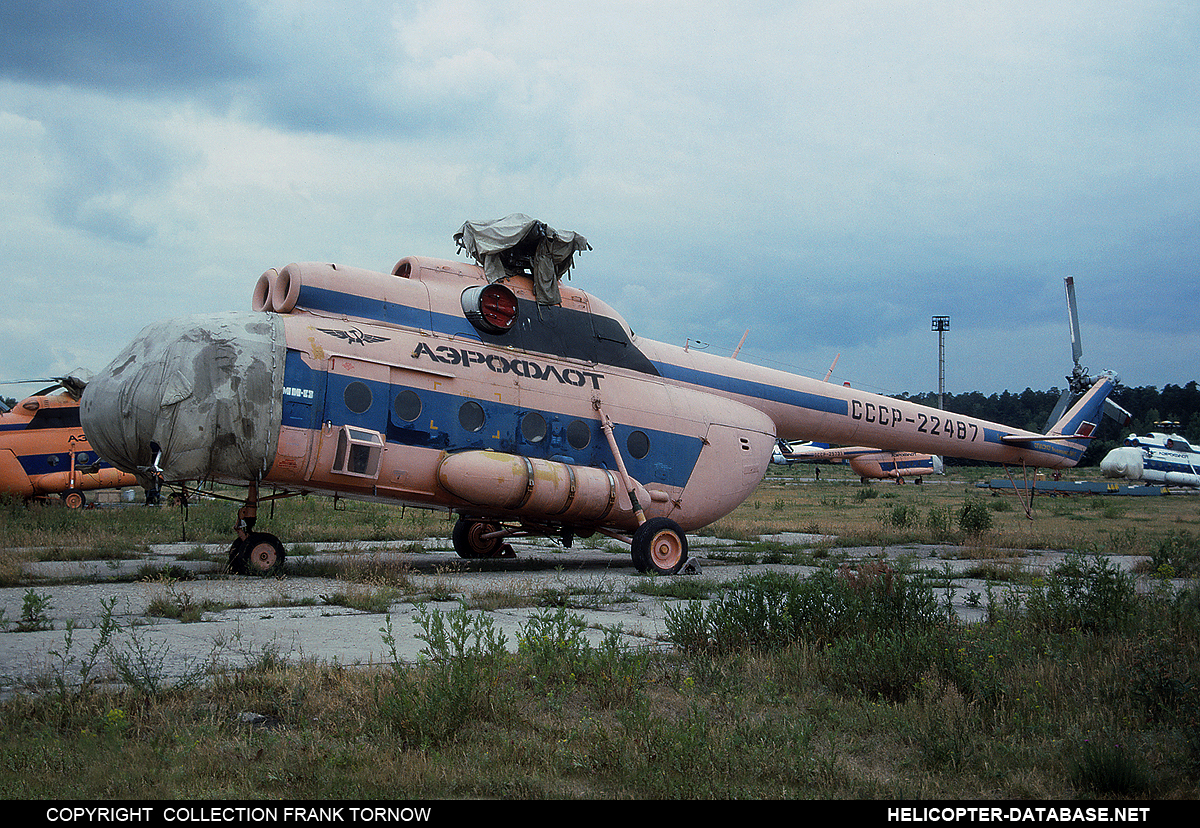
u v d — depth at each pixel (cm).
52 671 673
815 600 877
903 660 719
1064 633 905
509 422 1473
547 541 2272
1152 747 575
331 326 1350
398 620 966
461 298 1501
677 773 502
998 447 2408
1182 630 850
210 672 682
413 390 1388
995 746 572
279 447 1266
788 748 541
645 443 1625
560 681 676
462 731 565
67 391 2841
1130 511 4116
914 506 4462
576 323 1628
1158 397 16900
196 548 1639
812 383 2003
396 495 1396
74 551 1574
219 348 1248
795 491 6456
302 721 569
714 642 841
